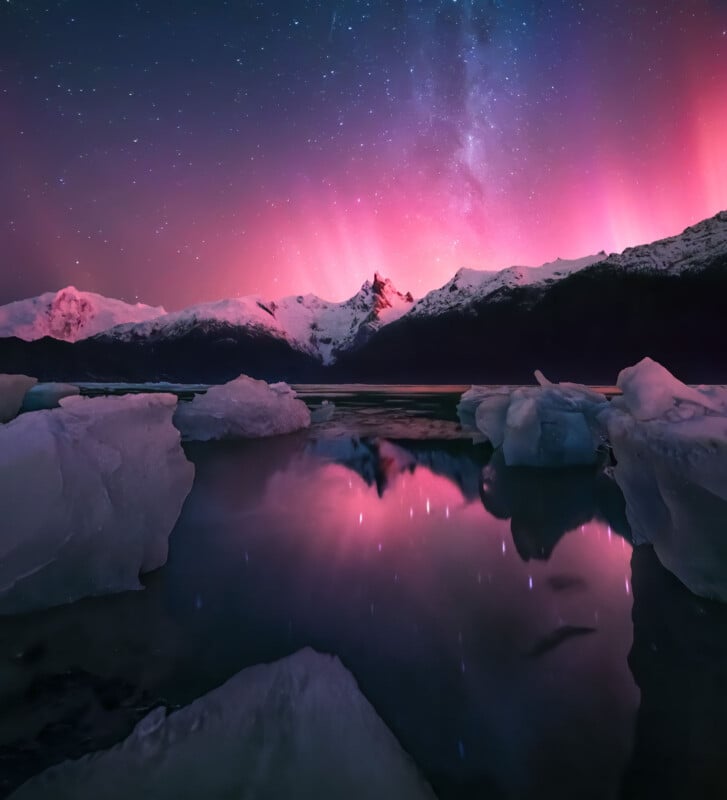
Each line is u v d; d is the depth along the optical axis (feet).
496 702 4.54
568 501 12.57
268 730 4.12
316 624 6.12
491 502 12.51
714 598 6.68
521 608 6.55
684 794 3.49
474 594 7.00
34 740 4.03
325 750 3.90
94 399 7.98
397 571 7.91
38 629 5.95
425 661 5.25
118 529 7.14
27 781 3.59
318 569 8.02
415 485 14.48
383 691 4.72
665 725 4.22
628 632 5.86
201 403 26.13
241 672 5.00
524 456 17.40
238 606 6.62
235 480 15.25
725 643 5.57
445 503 12.37
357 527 10.39
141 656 5.35
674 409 7.36
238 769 3.70
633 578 7.55
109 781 3.60
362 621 6.20
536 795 3.49
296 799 3.43
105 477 7.14
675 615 6.26
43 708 4.45
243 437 25.80
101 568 6.99
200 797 3.44
